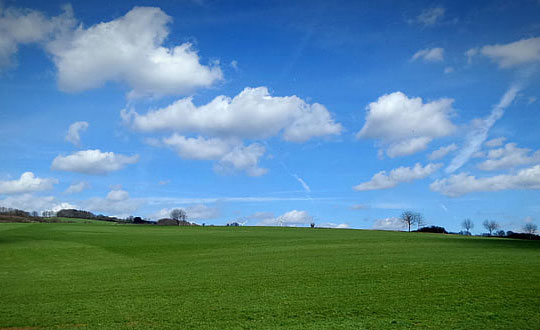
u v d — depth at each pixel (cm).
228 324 1809
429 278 2602
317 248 4706
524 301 1969
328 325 1744
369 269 3033
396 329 1658
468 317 1770
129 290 2603
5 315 2052
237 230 8700
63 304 2261
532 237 10275
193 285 2694
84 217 14175
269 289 2483
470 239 6097
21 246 5344
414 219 13525
